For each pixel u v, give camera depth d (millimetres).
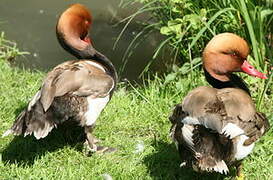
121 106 6992
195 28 7082
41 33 9672
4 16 10188
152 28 9156
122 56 8875
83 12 6539
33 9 10492
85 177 5688
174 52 8352
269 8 7336
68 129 6465
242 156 5070
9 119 6664
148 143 6320
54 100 5711
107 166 5879
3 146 6176
